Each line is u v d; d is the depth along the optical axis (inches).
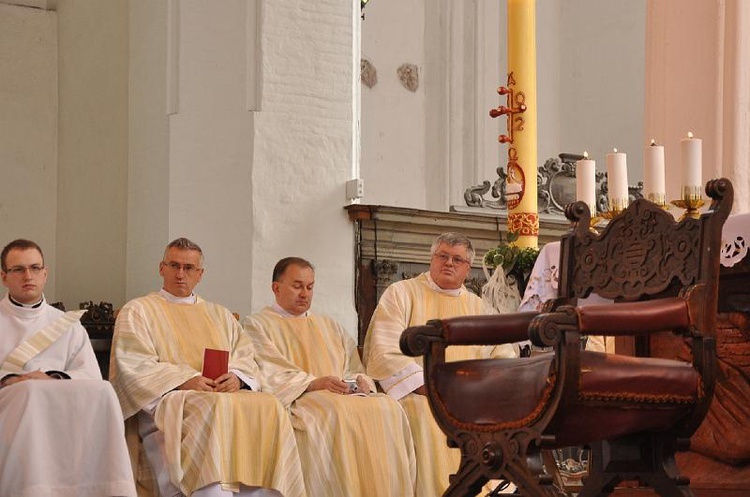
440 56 678.5
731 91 310.2
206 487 273.6
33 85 469.1
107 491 258.4
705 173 312.0
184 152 417.7
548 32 726.5
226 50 417.4
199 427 279.3
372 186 649.6
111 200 451.2
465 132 681.6
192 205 415.2
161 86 425.7
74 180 464.8
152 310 310.3
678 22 319.0
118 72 452.4
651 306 180.2
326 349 327.6
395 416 301.4
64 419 258.5
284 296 329.7
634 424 181.6
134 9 447.2
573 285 211.8
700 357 183.9
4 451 253.6
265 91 411.8
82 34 467.8
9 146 462.9
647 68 327.6
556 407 172.1
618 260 202.4
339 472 291.0
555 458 313.1
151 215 428.1
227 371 295.7
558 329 171.5
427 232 434.0
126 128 449.1
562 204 498.3
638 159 702.5
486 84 686.5
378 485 293.1
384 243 424.5
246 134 410.0
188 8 421.4
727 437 218.8
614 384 175.6
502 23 697.0
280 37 417.4
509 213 354.9
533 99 358.3
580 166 266.2
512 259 340.5
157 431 286.7
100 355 341.1
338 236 418.0
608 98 716.7
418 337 195.0
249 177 406.6
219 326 318.3
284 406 301.3
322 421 294.4
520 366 182.9
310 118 419.5
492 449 179.9
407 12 669.3
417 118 669.9
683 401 183.0
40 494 251.3
